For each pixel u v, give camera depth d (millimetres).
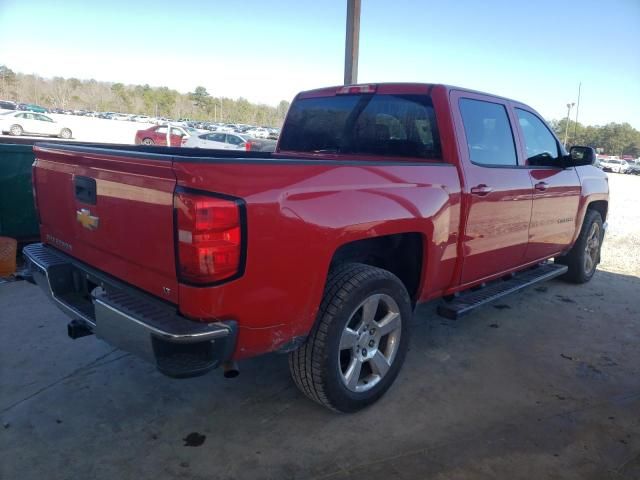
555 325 4922
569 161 4859
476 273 4098
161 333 2330
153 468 2719
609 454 2951
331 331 2896
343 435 3041
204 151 4656
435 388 3627
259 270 2479
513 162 4371
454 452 2914
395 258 3637
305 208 2619
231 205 2334
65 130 30438
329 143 4465
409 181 3236
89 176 2908
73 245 3242
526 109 4680
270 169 2510
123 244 2723
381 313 3348
